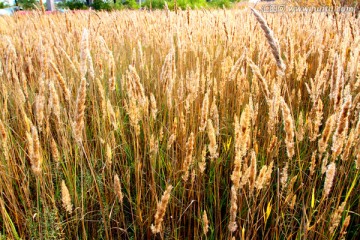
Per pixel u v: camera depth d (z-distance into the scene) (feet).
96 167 8.25
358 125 5.16
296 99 9.76
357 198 6.82
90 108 10.32
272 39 4.68
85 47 5.20
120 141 9.02
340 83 5.14
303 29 15.20
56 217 5.99
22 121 8.77
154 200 6.66
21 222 6.72
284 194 6.97
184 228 6.41
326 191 5.00
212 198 7.34
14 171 7.30
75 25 18.16
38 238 6.26
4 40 14.90
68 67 11.35
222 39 15.05
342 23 12.76
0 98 9.61
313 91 7.28
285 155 8.31
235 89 10.07
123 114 10.26
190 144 5.38
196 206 7.20
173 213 6.72
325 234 5.92
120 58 13.55
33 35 15.19
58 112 6.29
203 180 6.97
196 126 8.66
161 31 16.31
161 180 7.64
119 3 67.97
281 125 8.47
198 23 16.65
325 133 5.06
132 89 6.18
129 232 6.64
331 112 8.70
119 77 12.16
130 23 18.26
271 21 17.04
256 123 8.55
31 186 7.86
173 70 7.59
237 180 4.55
